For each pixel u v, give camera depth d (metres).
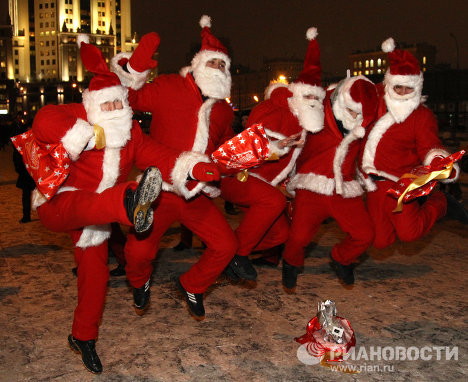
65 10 171.88
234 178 4.89
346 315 4.84
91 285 3.77
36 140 3.61
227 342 4.32
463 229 8.41
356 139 4.72
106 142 3.65
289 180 5.36
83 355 3.79
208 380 3.73
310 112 4.72
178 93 4.40
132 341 4.34
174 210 4.23
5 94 118.62
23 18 174.50
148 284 4.50
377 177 5.04
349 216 4.75
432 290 5.52
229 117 4.71
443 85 34.75
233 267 4.91
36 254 7.04
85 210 3.42
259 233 4.86
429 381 3.72
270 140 4.92
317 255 6.91
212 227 4.27
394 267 6.36
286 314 4.89
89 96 3.72
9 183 15.31
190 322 4.72
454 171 4.61
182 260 6.70
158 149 4.04
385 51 4.82
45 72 174.38
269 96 5.19
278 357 4.06
